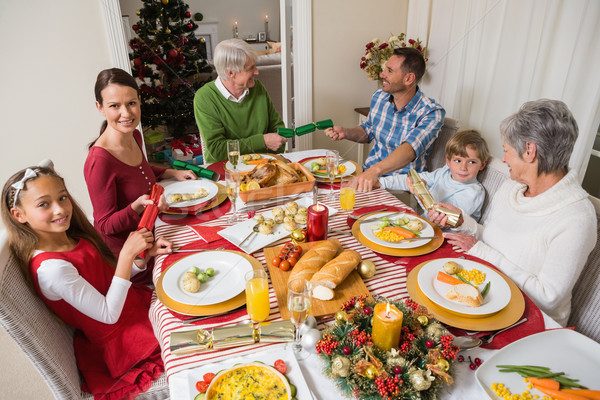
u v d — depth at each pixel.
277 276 0.98
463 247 1.11
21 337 0.91
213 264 1.02
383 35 2.72
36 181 0.97
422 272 0.96
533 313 0.86
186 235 1.19
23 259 0.99
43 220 0.99
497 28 2.05
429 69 2.60
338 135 2.00
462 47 2.29
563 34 1.70
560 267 0.95
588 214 0.95
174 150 2.77
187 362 0.75
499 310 0.85
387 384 0.65
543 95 1.85
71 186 2.46
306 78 2.62
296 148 2.80
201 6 5.25
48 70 2.16
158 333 0.90
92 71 2.24
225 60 1.80
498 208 1.21
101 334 1.06
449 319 0.83
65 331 1.09
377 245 1.11
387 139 1.96
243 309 0.89
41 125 2.26
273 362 0.74
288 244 1.05
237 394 0.67
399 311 0.72
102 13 2.13
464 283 0.91
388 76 1.78
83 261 1.08
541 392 0.68
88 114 2.33
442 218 1.19
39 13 2.03
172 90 2.83
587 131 1.67
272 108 2.14
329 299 0.89
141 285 1.27
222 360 0.76
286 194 1.36
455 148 1.42
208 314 0.86
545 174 1.01
